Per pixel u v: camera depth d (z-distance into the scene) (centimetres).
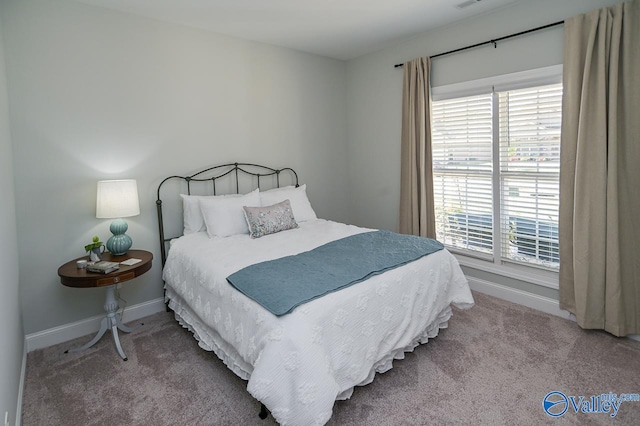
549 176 295
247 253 257
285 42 374
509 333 263
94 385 216
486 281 340
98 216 261
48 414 192
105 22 278
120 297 300
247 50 363
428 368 222
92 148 277
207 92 337
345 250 252
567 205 272
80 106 270
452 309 305
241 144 365
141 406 196
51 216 263
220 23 317
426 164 368
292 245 276
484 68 320
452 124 357
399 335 212
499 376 212
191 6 280
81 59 268
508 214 326
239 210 321
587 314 261
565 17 268
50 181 261
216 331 216
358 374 187
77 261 259
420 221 374
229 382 216
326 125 439
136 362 240
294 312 170
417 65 361
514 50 299
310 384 157
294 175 414
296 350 160
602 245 251
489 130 328
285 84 396
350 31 347
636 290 247
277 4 281
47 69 255
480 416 181
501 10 303
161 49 307
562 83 269
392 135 407
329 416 157
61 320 272
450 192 367
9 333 179
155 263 317
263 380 159
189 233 316
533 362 226
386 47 398
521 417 180
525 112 303
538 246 308
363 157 445
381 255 240
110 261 262
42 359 246
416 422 179
